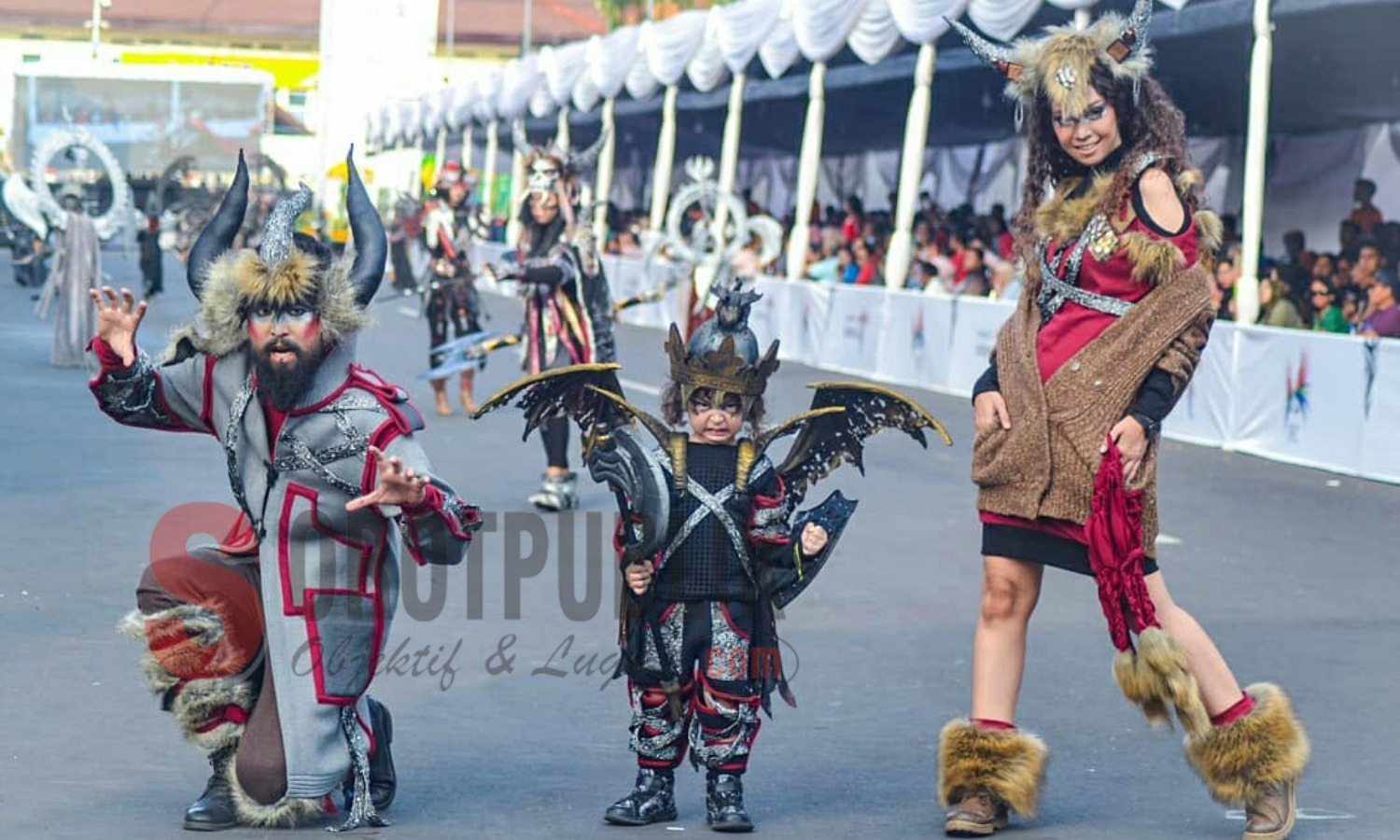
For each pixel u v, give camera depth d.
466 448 17.61
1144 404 6.52
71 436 17.77
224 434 6.47
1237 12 21.28
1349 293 21.41
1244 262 19.73
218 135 54.19
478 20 107.38
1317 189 28.64
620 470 6.51
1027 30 24.11
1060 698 8.87
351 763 6.55
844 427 6.69
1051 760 7.81
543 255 14.41
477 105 48.91
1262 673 9.49
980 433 6.76
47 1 104.06
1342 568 12.66
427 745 7.86
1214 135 30.50
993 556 6.77
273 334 6.25
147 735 7.81
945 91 33.09
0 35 104.19
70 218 25.19
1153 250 6.47
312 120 64.56
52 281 32.75
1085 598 11.38
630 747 6.88
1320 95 25.80
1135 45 6.76
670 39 35.03
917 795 7.24
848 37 27.88
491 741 7.93
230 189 6.70
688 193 27.33
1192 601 11.39
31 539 12.27
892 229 34.84
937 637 10.19
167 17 104.75
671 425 6.78
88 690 8.52
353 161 6.75
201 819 6.51
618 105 45.41
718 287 6.73
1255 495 16.12
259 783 6.42
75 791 7.00
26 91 53.16
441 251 20.34
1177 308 6.53
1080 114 6.65
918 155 26.77
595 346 14.52
